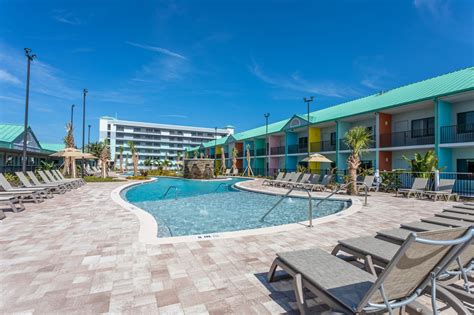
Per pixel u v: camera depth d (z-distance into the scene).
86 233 4.99
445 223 3.95
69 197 10.53
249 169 32.47
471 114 14.16
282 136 31.06
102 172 24.83
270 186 17.44
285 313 2.38
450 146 13.71
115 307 2.45
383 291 1.78
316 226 5.78
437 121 14.16
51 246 4.21
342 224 6.02
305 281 2.32
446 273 2.61
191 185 20.31
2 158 24.34
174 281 2.99
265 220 7.90
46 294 2.68
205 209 9.84
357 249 2.97
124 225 5.63
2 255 3.80
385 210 8.15
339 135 20.92
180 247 4.18
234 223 7.48
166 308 2.44
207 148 51.34
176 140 84.38
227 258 3.72
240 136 39.47
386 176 14.74
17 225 5.63
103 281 2.98
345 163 20.92
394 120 18.30
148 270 3.29
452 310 2.46
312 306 2.48
